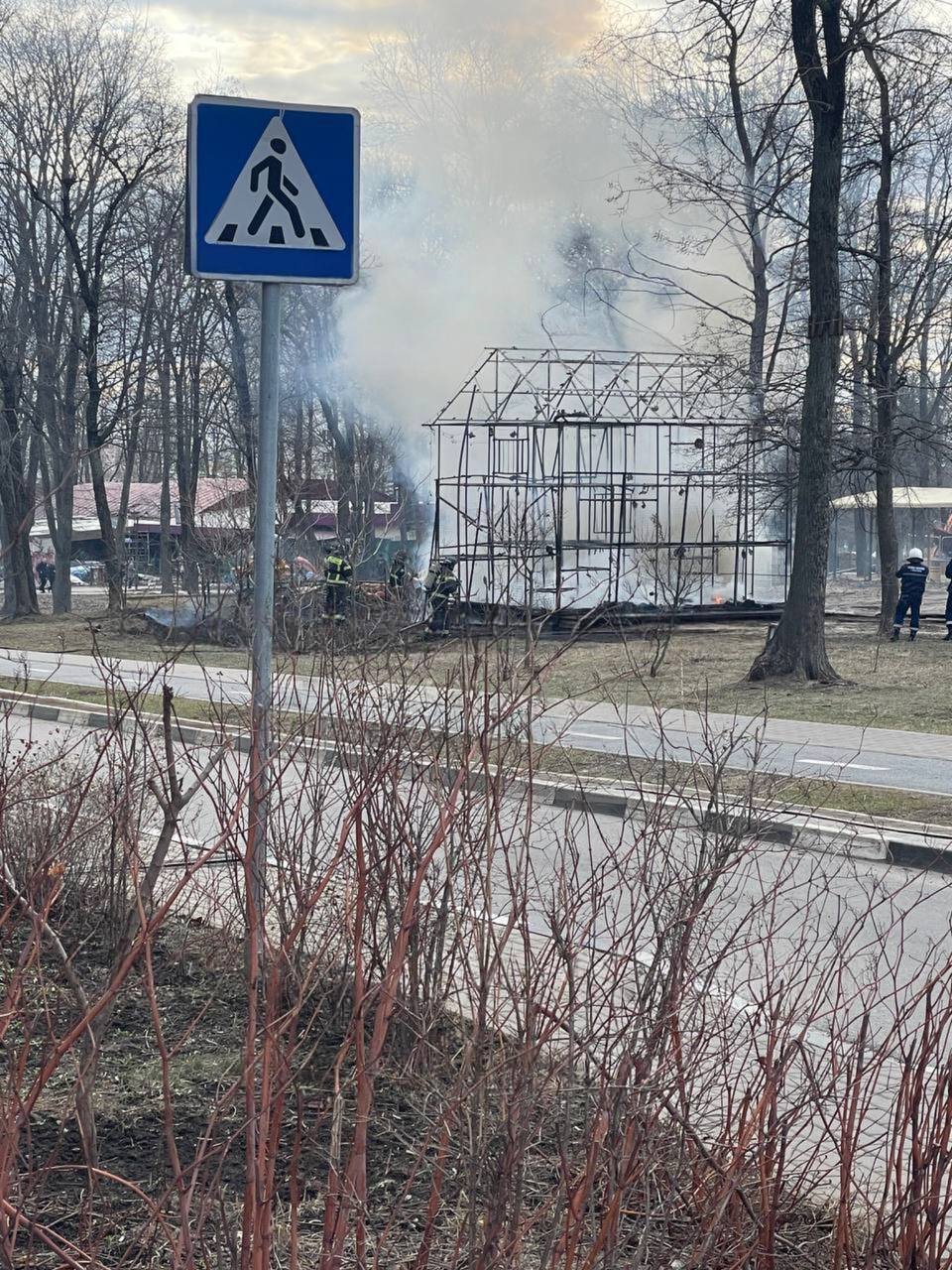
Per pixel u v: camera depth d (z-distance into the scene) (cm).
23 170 4059
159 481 6988
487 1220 259
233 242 493
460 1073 275
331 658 394
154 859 327
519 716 336
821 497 1847
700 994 319
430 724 371
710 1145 288
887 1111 333
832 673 1833
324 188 502
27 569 4038
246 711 385
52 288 4662
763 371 2931
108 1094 388
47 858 347
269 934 421
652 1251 272
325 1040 382
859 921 392
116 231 4319
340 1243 250
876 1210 303
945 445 2702
